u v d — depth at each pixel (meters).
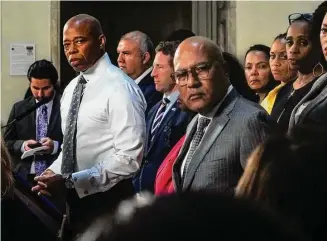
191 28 6.21
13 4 5.96
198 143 2.26
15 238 2.05
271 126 2.11
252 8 5.51
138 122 2.81
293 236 0.45
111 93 2.82
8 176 2.06
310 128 1.17
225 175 2.16
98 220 0.48
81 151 2.86
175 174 2.31
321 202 1.07
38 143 3.73
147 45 3.82
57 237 2.20
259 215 0.45
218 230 0.43
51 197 2.79
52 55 6.04
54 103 4.08
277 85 3.45
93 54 2.88
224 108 2.24
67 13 6.21
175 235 0.43
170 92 3.19
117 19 6.50
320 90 2.29
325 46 2.50
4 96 5.91
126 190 2.79
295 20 2.82
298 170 1.08
